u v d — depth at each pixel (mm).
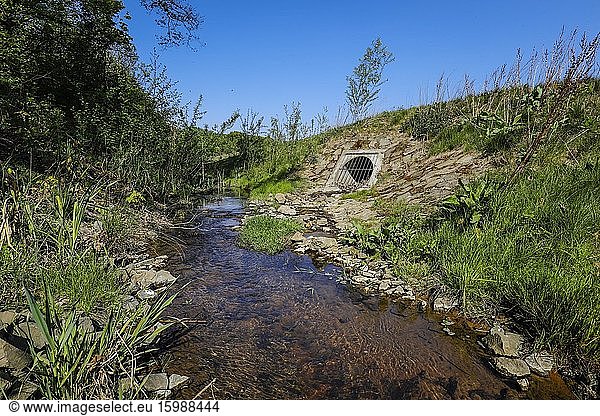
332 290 5223
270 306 4758
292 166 14117
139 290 4855
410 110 14734
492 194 5883
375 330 4234
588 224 4855
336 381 3422
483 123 9875
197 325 4254
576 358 3494
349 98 18234
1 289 3729
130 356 3254
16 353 2795
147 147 10047
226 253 6680
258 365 3607
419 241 5805
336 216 9094
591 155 6371
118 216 6793
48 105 7707
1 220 4512
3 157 6621
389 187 10078
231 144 17547
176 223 8586
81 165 7375
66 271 4219
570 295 3814
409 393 3279
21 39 7074
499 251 4848
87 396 2801
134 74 11250
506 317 4289
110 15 10008
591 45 6188
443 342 3998
